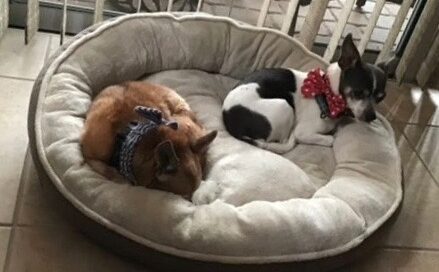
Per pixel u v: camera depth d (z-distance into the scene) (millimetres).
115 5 2551
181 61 2131
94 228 1474
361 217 1612
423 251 1756
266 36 2197
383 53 2424
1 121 1860
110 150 1588
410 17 2477
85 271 1479
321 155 1940
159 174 1491
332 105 1896
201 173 1647
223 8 2742
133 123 1604
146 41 2037
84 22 2428
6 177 1668
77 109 1724
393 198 1729
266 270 1466
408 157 2141
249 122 1834
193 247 1435
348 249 1542
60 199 1521
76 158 1569
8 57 2168
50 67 1801
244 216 1501
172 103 1777
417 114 2395
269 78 1901
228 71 2207
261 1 2861
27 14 2160
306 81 1927
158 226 1442
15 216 1562
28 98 1994
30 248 1494
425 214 1893
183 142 1559
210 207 1521
